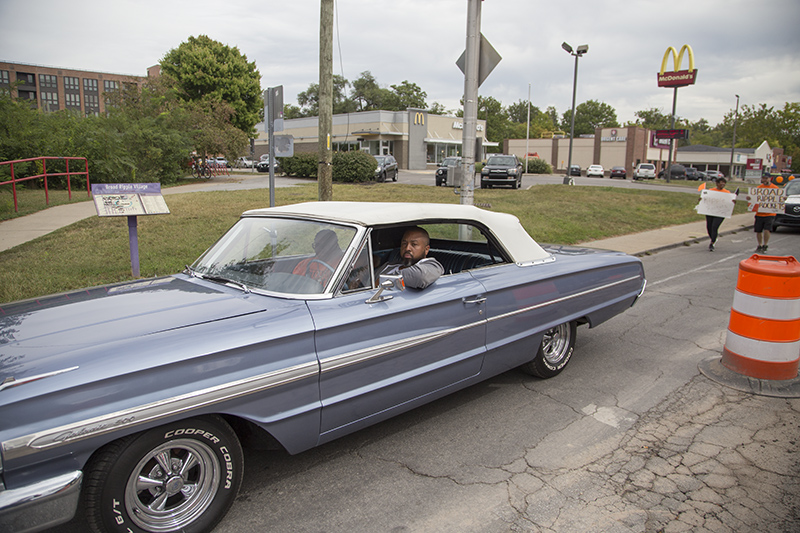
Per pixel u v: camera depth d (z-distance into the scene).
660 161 69.38
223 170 31.92
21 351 2.32
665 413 4.02
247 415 2.58
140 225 10.67
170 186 21.88
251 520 2.73
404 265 3.79
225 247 3.64
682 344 5.68
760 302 4.50
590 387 4.51
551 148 69.81
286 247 3.35
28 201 14.59
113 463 2.23
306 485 3.06
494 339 3.81
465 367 3.65
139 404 2.23
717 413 4.00
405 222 3.50
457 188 8.71
